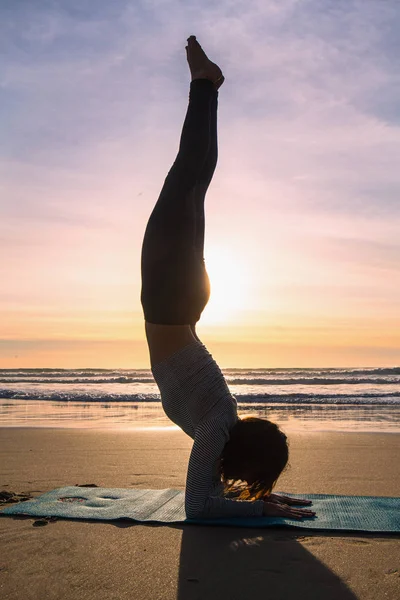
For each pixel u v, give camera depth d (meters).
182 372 2.97
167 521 2.89
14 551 2.43
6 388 20.73
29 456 5.51
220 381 3.01
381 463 5.14
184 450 5.91
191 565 2.28
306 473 4.59
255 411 11.87
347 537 2.66
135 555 2.39
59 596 1.96
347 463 5.14
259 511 2.95
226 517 2.91
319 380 24.45
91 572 2.19
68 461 5.16
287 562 2.32
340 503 3.32
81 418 10.41
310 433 7.71
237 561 2.33
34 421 9.81
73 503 3.26
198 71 3.31
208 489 2.92
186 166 3.08
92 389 20.22
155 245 2.99
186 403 2.97
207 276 3.14
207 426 2.91
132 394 17.12
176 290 2.96
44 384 23.75
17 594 1.98
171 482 4.12
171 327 2.99
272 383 23.83
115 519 2.91
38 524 2.83
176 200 3.03
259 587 2.06
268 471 3.03
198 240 3.21
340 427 8.74
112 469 4.71
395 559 2.35
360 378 26.25
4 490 3.82
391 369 35.47
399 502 3.35
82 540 2.58
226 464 3.04
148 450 5.93
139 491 3.62
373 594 1.99
